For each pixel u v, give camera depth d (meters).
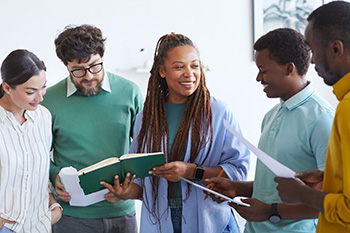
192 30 4.27
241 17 4.33
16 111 1.88
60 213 2.06
